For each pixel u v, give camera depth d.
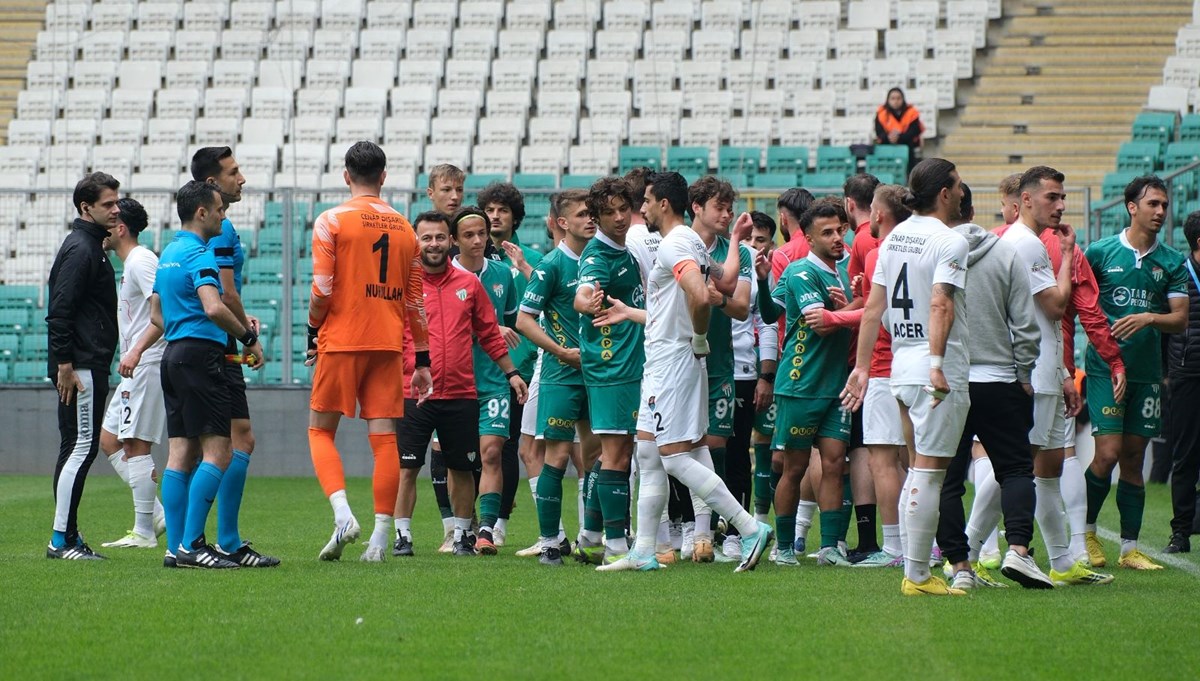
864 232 28.31
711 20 89.88
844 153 75.94
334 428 26.14
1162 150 75.12
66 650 17.55
